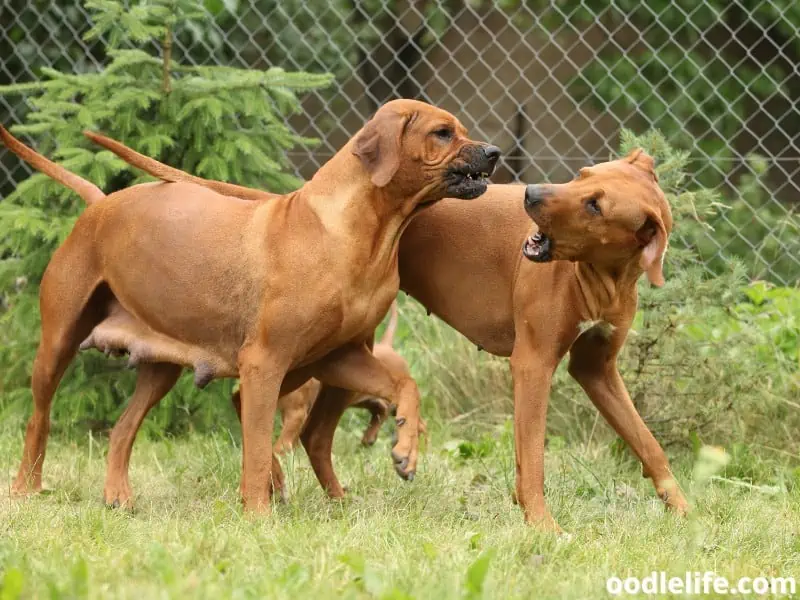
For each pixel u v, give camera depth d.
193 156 12.34
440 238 8.84
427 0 19.88
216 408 12.09
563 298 8.17
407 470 8.36
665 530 8.24
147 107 11.99
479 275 8.73
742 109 18.95
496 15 19.95
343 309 8.33
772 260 14.73
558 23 19.64
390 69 19.98
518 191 8.81
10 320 12.92
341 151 8.48
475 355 12.86
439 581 6.51
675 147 18.94
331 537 7.46
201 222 8.75
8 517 8.27
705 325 11.24
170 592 5.96
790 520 8.90
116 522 7.96
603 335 8.49
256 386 8.36
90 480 10.09
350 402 9.50
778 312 12.30
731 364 11.07
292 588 6.29
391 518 8.20
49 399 9.58
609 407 8.90
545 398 8.29
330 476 9.52
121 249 9.03
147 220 8.95
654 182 8.05
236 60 17.23
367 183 8.27
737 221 16.09
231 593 6.10
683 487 9.83
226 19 16.98
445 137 8.21
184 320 8.77
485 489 9.89
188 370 12.17
